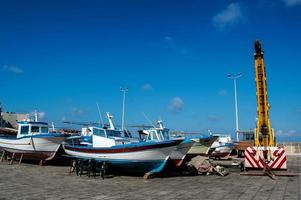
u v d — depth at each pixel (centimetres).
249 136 3400
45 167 2119
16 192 1120
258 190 1151
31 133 2317
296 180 1426
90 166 1645
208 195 1059
